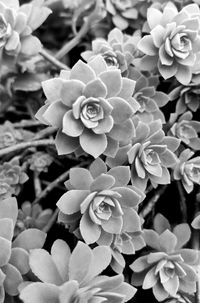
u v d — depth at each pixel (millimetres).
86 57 441
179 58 414
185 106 442
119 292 362
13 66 474
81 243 353
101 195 375
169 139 405
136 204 377
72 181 373
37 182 460
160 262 401
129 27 519
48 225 423
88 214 376
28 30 429
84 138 372
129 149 390
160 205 460
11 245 372
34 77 495
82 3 519
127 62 432
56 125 367
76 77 367
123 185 381
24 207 438
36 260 355
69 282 332
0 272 351
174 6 454
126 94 378
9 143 468
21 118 538
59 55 504
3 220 360
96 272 359
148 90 435
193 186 450
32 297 339
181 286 406
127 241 395
